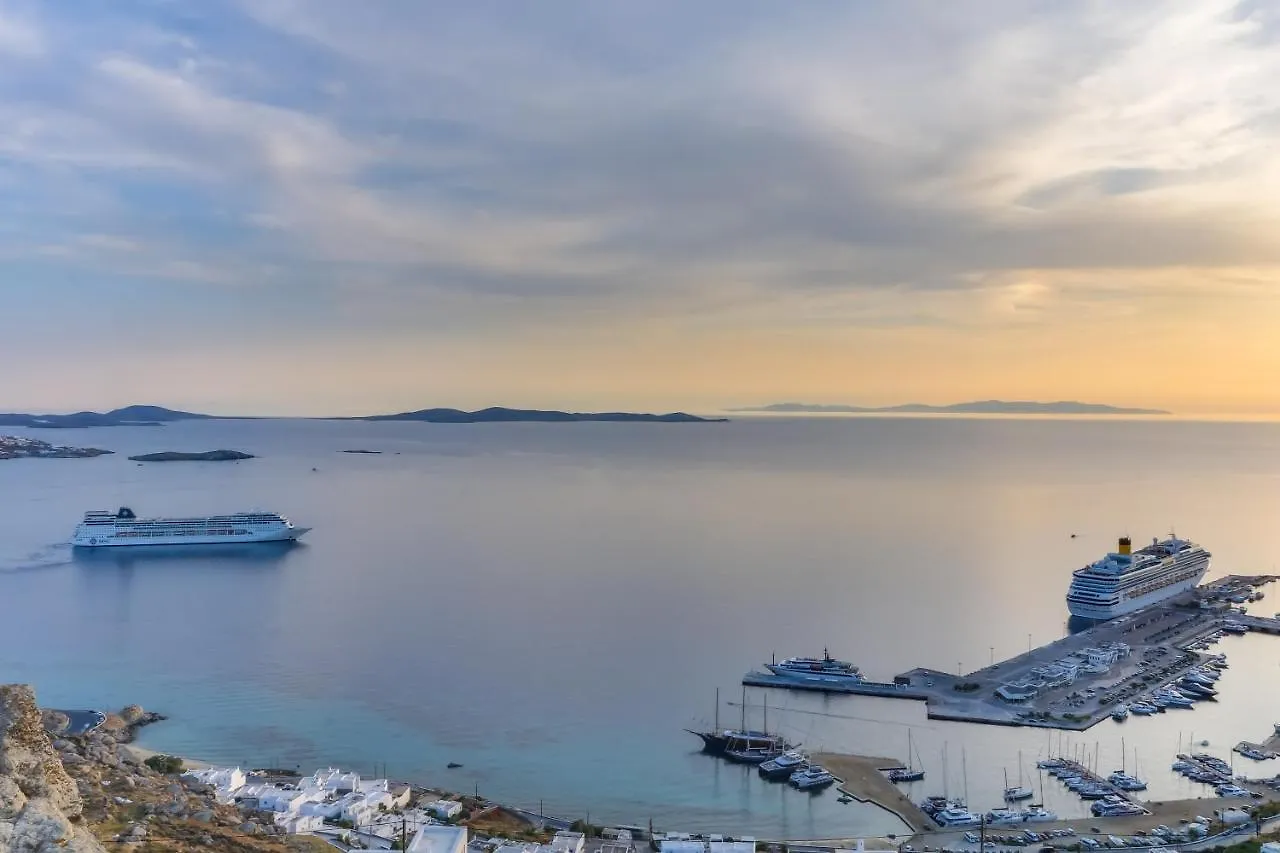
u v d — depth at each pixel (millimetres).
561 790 175125
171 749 192000
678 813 164750
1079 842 147375
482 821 155125
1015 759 188500
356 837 136125
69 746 159000
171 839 117250
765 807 167125
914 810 164625
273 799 151125
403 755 191125
